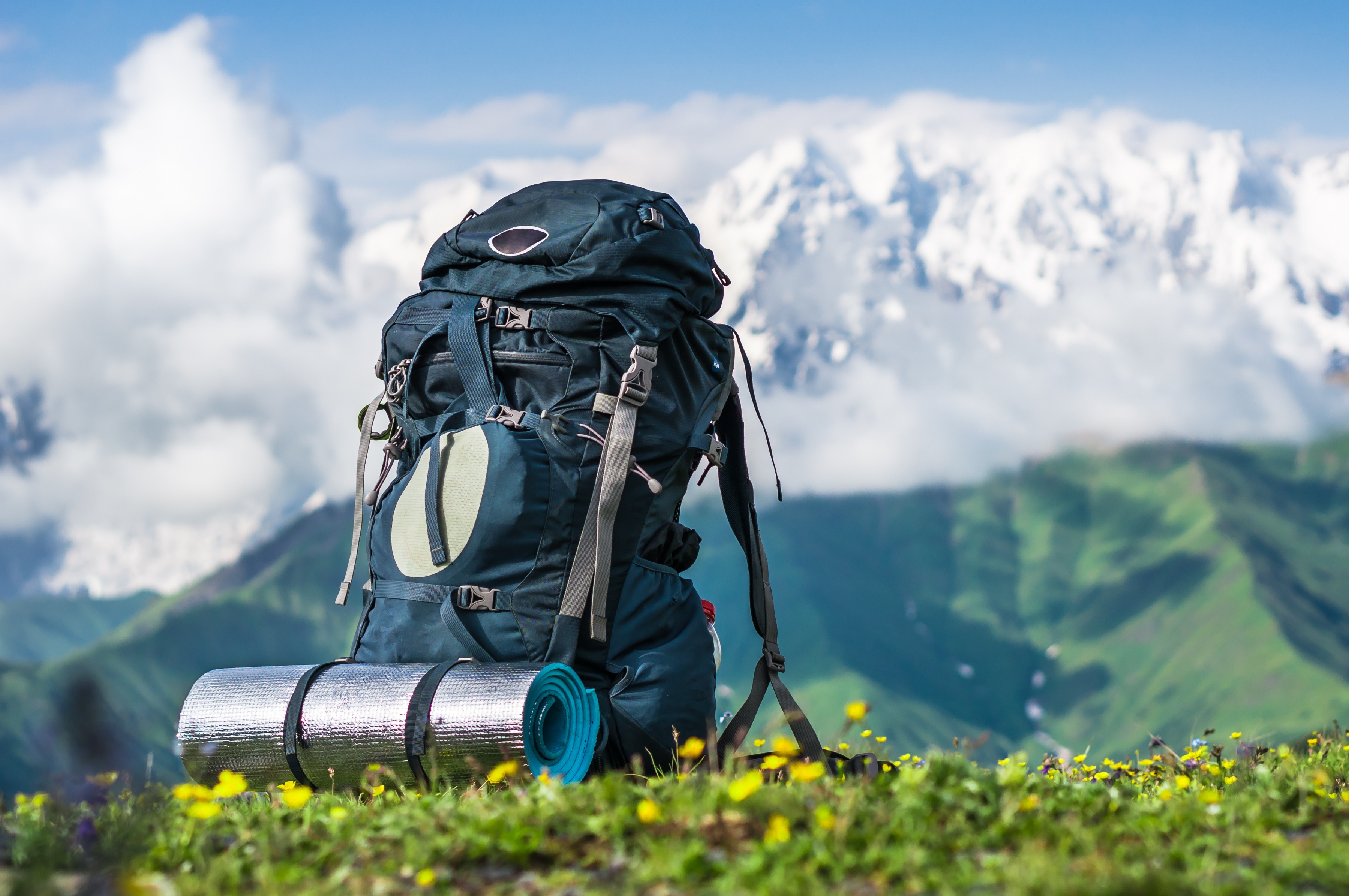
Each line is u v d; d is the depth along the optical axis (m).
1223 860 2.74
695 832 2.90
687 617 5.20
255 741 4.48
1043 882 2.33
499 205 5.48
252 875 2.85
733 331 5.69
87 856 3.02
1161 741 5.14
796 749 3.29
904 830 2.84
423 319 5.38
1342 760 4.87
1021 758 3.76
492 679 4.32
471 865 2.84
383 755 4.30
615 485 4.89
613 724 4.81
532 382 5.04
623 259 5.05
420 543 4.93
